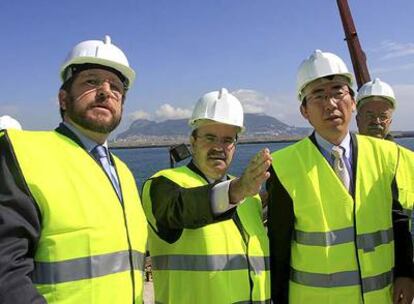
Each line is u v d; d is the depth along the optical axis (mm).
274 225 3797
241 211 3760
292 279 3746
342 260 3529
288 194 3717
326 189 3637
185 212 3205
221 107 3666
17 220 2398
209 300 3424
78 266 2594
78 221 2621
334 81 3658
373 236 3602
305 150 3822
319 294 3549
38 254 2541
